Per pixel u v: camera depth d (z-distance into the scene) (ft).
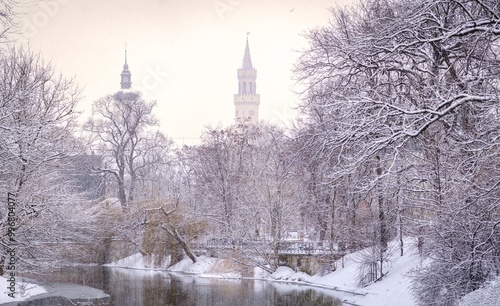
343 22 121.29
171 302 145.28
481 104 81.15
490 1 81.30
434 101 84.53
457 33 73.15
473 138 82.43
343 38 111.55
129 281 186.80
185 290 167.12
